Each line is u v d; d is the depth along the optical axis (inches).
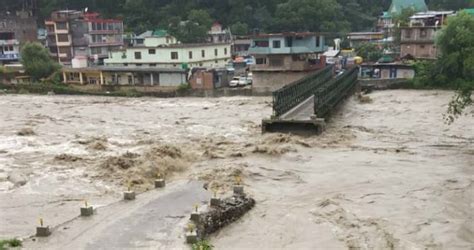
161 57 2763.3
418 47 2780.5
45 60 2837.1
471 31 2278.5
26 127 1606.8
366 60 3002.0
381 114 1753.2
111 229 649.0
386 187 921.5
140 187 941.2
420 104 1945.1
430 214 780.6
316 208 812.0
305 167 1077.1
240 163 1102.4
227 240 681.0
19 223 784.3
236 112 1902.1
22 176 1026.7
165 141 1354.6
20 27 3503.9
